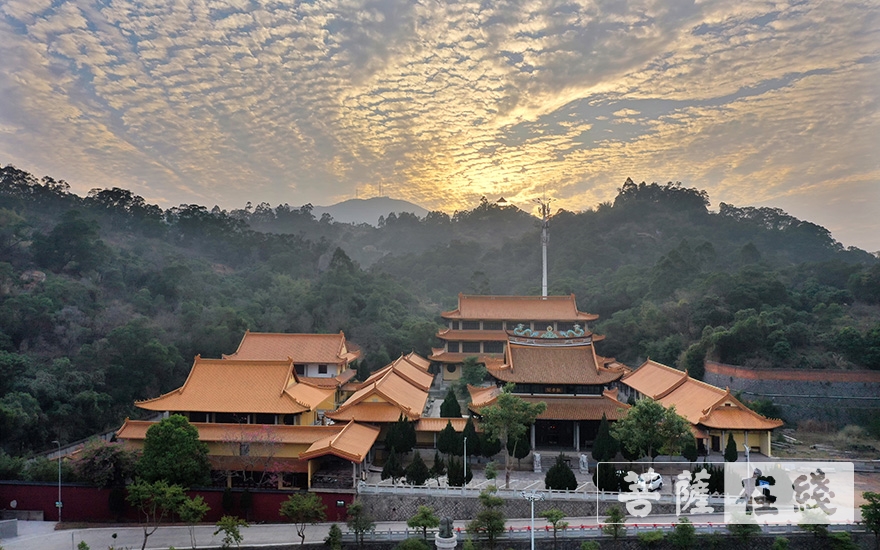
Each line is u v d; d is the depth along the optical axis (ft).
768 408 292.20
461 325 413.39
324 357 324.19
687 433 198.80
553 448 246.27
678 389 262.06
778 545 167.84
